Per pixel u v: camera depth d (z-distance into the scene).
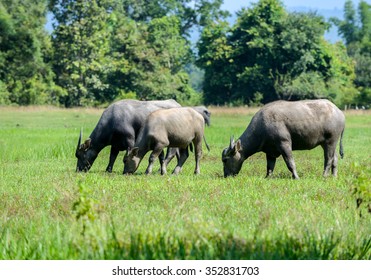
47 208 38.25
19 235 30.36
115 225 28.44
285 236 26.70
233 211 35.91
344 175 54.53
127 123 62.62
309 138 54.12
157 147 57.81
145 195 41.91
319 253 25.66
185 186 46.47
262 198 40.88
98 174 56.53
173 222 29.52
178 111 59.03
